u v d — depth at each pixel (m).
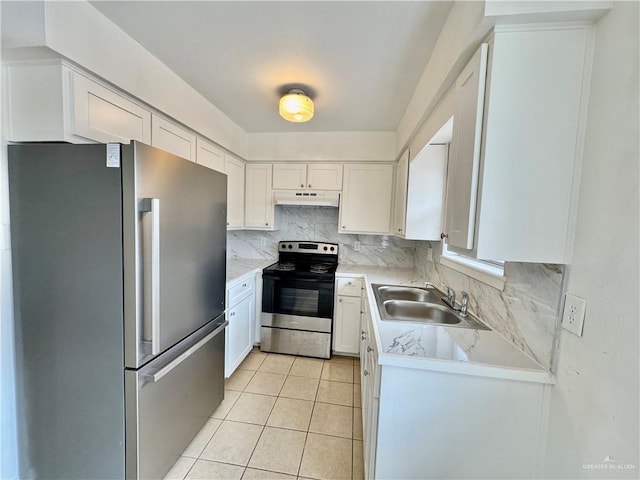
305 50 1.56
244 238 3.49
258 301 2.87
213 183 1.73
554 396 0.97
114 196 1.15
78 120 1.26
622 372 0.73
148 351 1.23
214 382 1.86
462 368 1.01
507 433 1.02
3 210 1.20
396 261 3.26
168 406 1.41
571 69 0.88
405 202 2.30
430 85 1.56
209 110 2.25
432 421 1.06
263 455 1.61
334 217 3.35
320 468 1.54
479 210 0.95
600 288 0.80
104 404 1.22
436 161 2.21
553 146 0.90
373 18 1.29
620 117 0.76
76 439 1.26
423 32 1.37
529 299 1.10
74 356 1.22
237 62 1.69
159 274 1.24
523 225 0.93
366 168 2.92
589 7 0.81
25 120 1.23
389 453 1.09
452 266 1.91
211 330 1.73
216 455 1.60
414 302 1.85
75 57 1.21
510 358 1.07
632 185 0.72
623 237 0.74
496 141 0.93
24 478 1.30
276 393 2.19
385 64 1.66
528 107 0.91
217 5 1.24
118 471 1.24
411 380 1.06
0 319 1.22
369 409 1.41
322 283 2.74
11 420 1.27
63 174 1.17
